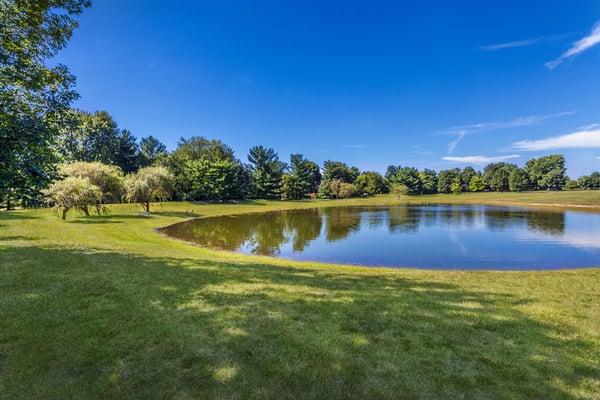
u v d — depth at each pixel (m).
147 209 32.16
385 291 6.56
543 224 27.25
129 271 7.33
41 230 14.82
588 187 97.00
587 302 6.11
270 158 68.62
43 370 3.43
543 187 96.88
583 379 3.48
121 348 3.86
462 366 3.66
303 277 7.70
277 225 27.97
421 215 36.84
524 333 4.55
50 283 6.20
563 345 4.22
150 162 60.72
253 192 66.25
